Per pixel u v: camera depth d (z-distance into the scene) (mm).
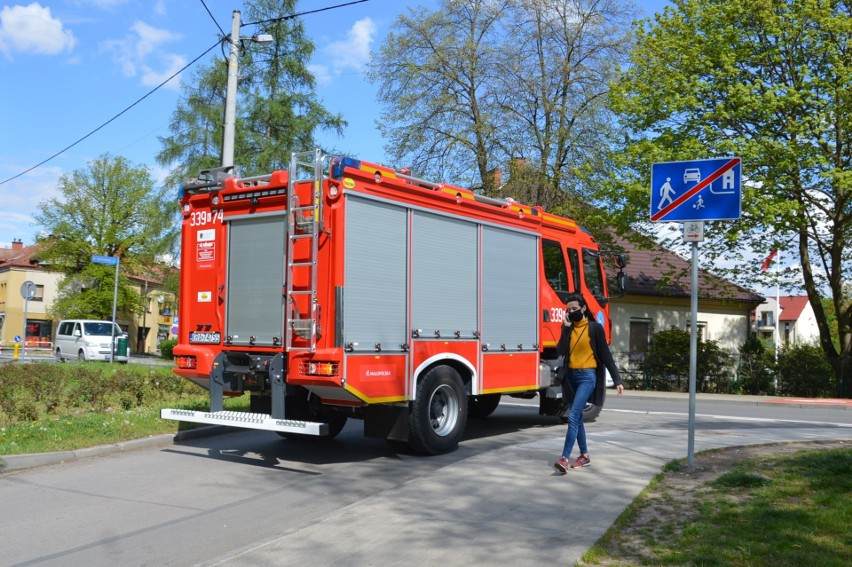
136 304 56688
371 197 8445
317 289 8148
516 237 10953
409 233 8961
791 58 22625
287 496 7281
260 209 8867
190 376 9367
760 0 21953
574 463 7832
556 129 25969
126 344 31703
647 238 25406
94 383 12656
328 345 8047
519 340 10883
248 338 8859
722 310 31562
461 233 9836
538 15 25859
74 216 53875
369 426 9117
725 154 21281
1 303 71000
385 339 8555
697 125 23016
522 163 25578
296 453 9602
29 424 10445
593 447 9234
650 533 5535
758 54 22984
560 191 25922
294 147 32156
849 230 24250
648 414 15109
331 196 8125
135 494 7340
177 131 33688
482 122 25500
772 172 21781
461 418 9656
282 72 32906
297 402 9375
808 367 23469
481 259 10172
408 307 8883
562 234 12219
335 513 6215
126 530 6109
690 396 7828
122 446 9656
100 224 54094
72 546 5680
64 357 35344
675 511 6125
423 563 4949
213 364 9047
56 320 56656
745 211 21250
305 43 32844
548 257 11766
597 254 13234
